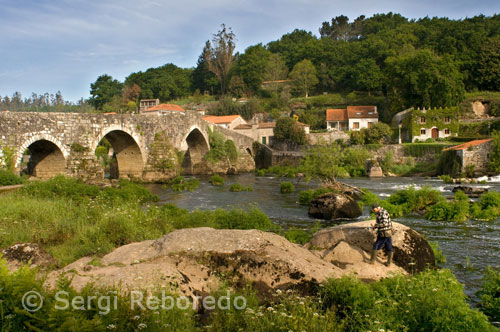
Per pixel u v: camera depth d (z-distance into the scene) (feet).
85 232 38.93
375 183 133.80
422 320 20.98
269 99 371.97
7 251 28.58
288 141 244.63
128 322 17.61
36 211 44.68
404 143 213.46
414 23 411.13
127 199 77.82
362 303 22.06
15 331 16.24
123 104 407.03
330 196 70.33
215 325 19.84
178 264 27.02
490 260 40.11
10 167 87.04
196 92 422.82
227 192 110.83
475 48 300.40
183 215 56.18
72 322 15.62
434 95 237.45
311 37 483.92
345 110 281.13
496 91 282.77
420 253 32.42
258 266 26.40
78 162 106.63
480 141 147.84
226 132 211.20
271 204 87.35
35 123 95.09
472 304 28.25
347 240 33.65
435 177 155.74
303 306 20.75
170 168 137.39
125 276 22.93
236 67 417.69
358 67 340.39
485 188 108.37
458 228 56.54
